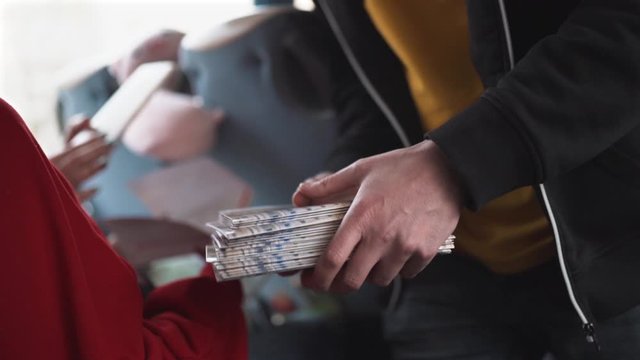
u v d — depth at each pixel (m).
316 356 2.04
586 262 1.00
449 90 1.15
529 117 0.81
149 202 1.69
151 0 2.93
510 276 1.17
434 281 1.25
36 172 0.77
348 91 1.34
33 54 2.92
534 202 1.10
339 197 0.89
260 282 2.09
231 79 2.06
